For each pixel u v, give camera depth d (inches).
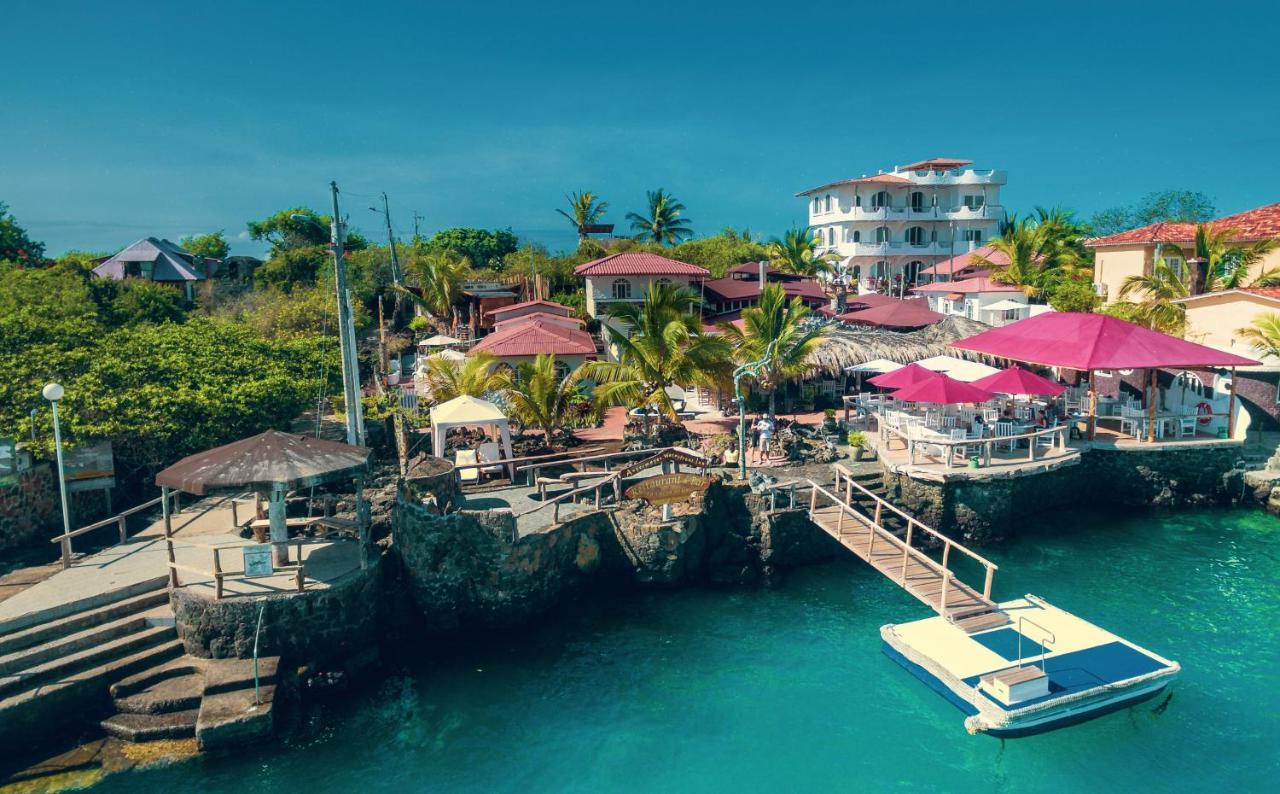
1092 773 641.6
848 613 903.7
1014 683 668.7
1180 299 1547.7
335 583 774.5
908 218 3147.1
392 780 646.5
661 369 1282.0
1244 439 1159.0
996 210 3196.4
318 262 2785.4
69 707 681.6
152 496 1045.2
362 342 2266.2
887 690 756.6
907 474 1055.6
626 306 1296.8
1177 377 1360.7
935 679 737.0
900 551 940.6
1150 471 1156.5
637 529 951.0
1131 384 1424.7
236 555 842.2
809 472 1134.4
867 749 677.3
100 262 2731.3
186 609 739.4
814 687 765.3
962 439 1092.5
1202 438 1188.5
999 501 1046.4
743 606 925.8
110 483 959.0
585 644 851.4
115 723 674.8
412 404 1480.1
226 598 735.1
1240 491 1168.2
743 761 665.6
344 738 697.0
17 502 891.4
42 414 912.3
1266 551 1024.9
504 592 861.2
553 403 1246.3
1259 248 1594.5
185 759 655.8
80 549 877.8
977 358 1595.7
